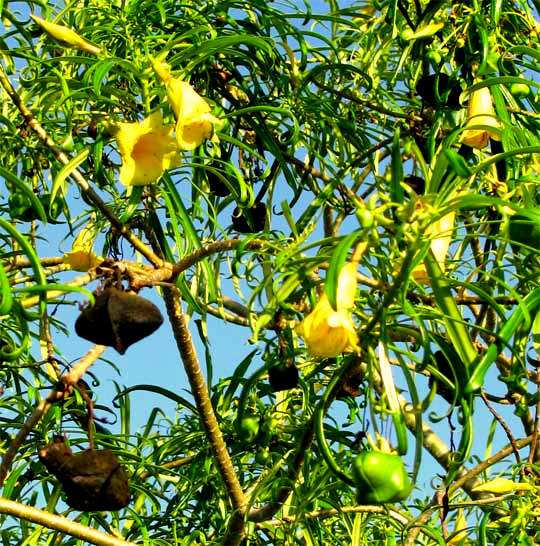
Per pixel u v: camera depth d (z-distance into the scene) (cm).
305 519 585
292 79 616
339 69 645
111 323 442
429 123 609
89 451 486
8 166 583
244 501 546
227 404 590
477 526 565
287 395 627
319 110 615
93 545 527
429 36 580
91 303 403
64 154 509
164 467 617
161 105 494
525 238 454
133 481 611
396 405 402
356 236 372
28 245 399
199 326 595
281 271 420
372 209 377
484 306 573
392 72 694
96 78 477
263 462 586
